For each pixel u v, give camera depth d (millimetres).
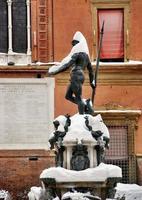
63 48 50438
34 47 50312
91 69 30828
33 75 49750
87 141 28297
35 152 49188
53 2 50781
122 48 51094
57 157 28594
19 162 49062
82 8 50906
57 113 49750
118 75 50125
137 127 50062
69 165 28297
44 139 49469
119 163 49875
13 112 49531
